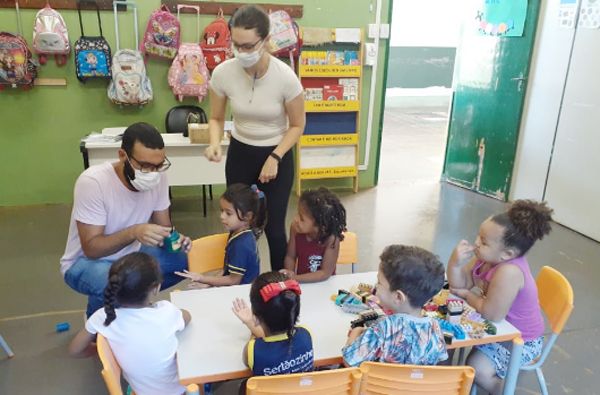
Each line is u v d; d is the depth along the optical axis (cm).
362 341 139
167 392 148
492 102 476
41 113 406
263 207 213
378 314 156
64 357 229
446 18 1228
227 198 196
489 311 167
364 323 153
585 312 285
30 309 269
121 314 143
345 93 462
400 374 134
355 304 167
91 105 413
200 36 416
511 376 161
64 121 412
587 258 359
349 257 231
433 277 137
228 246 203
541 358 181
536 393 217
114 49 402
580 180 402
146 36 394
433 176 560
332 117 473
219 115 247
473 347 183
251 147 235
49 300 278
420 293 137
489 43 472
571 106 403
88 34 393
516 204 178
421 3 1195
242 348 145
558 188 424
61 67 397
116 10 391
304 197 197
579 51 391
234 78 224
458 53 510
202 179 377
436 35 1242
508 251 171
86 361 227
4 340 239
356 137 477
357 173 488
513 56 449
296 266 206
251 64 209
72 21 387
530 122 447
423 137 777
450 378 137
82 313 266
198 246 209
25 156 414
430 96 1284
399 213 436
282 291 135
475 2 483
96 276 202
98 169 200
